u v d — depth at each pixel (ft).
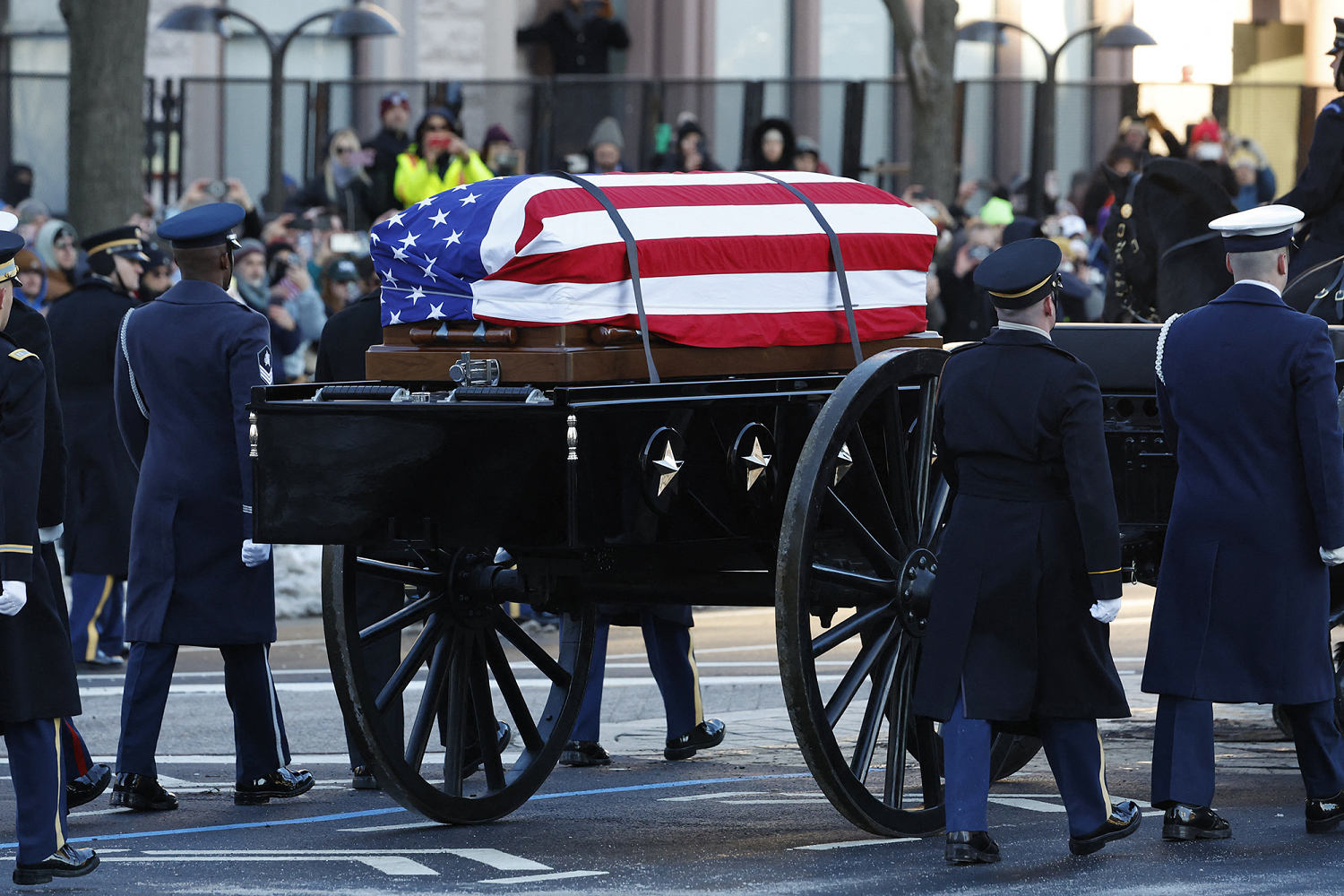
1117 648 128.06
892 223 80.12
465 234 71.82
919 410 76.13
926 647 70.44
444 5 245.86
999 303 69.87
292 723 105.50
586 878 68.74
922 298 81.46
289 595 146.72
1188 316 74.54
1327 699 73.56
